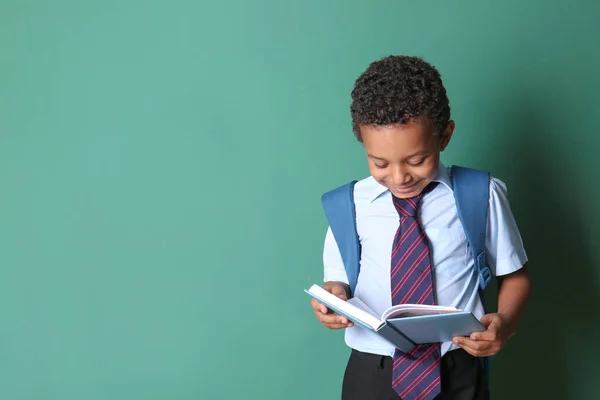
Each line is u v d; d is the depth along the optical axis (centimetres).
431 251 134
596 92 176
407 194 132
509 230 138
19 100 167
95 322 175
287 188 174
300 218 176
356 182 145
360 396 138
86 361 176
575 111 176
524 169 177
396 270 133
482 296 137
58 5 166
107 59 168
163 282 175
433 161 125
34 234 171
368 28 171
